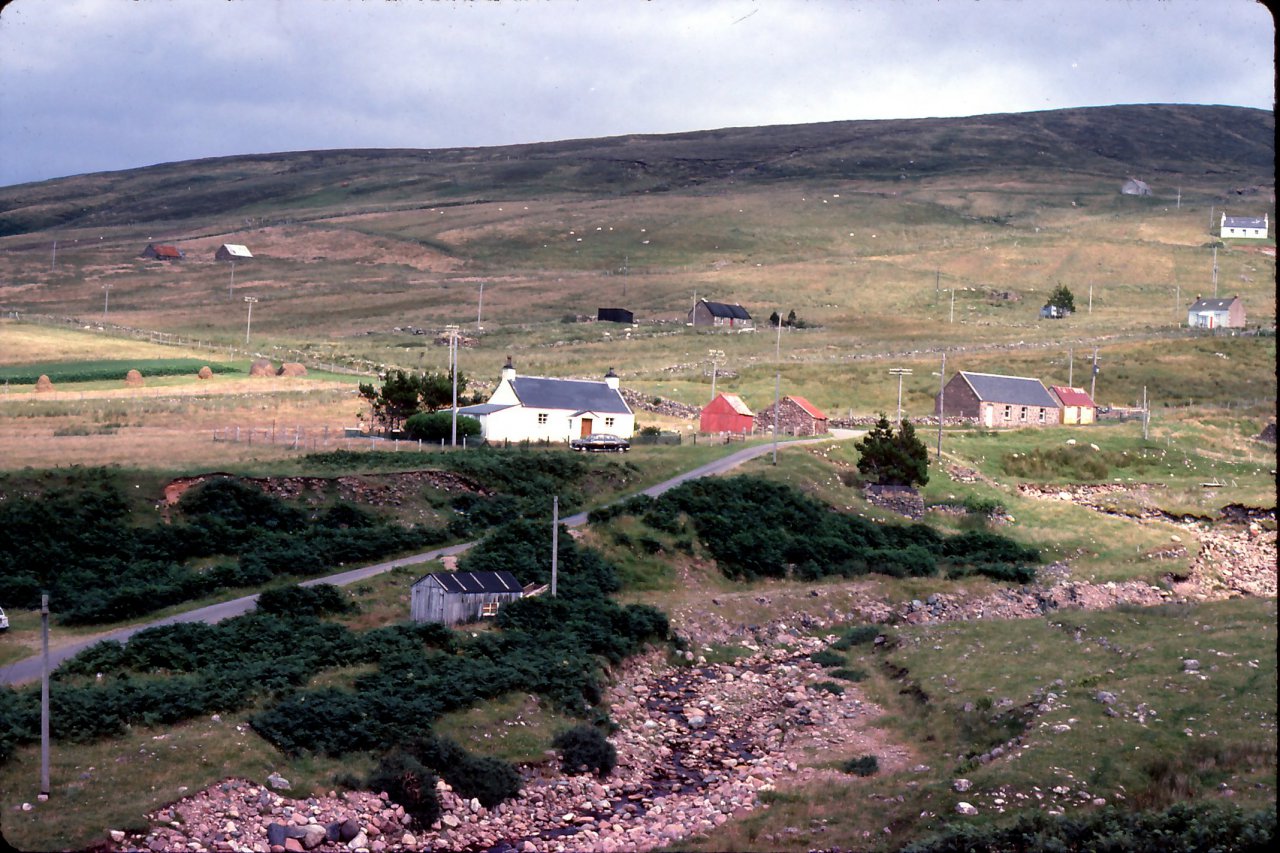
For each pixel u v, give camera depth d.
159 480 78.75
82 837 38.94
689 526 86.25
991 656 63.38
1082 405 142.50
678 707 61.09
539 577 72.62
